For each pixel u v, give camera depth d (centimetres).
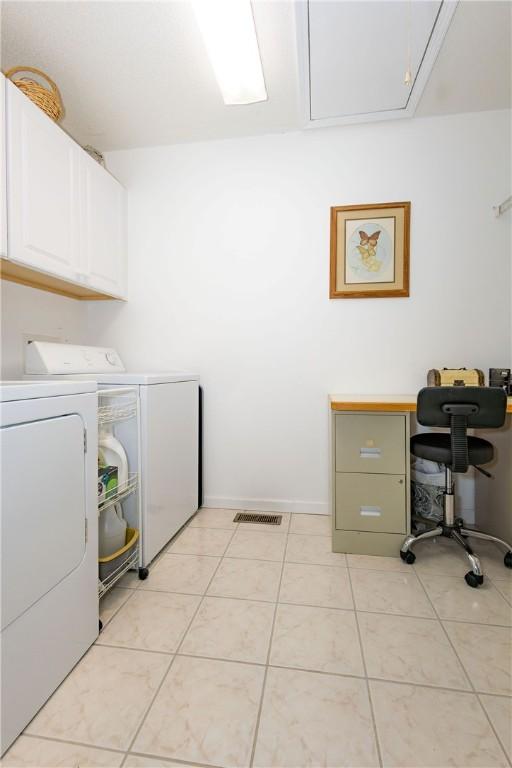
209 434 237
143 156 238
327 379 223
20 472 89
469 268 209
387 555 175
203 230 234
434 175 209
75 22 148
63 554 105
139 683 103
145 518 158
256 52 154
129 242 242
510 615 132
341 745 86
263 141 225
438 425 154
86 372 193
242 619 130
